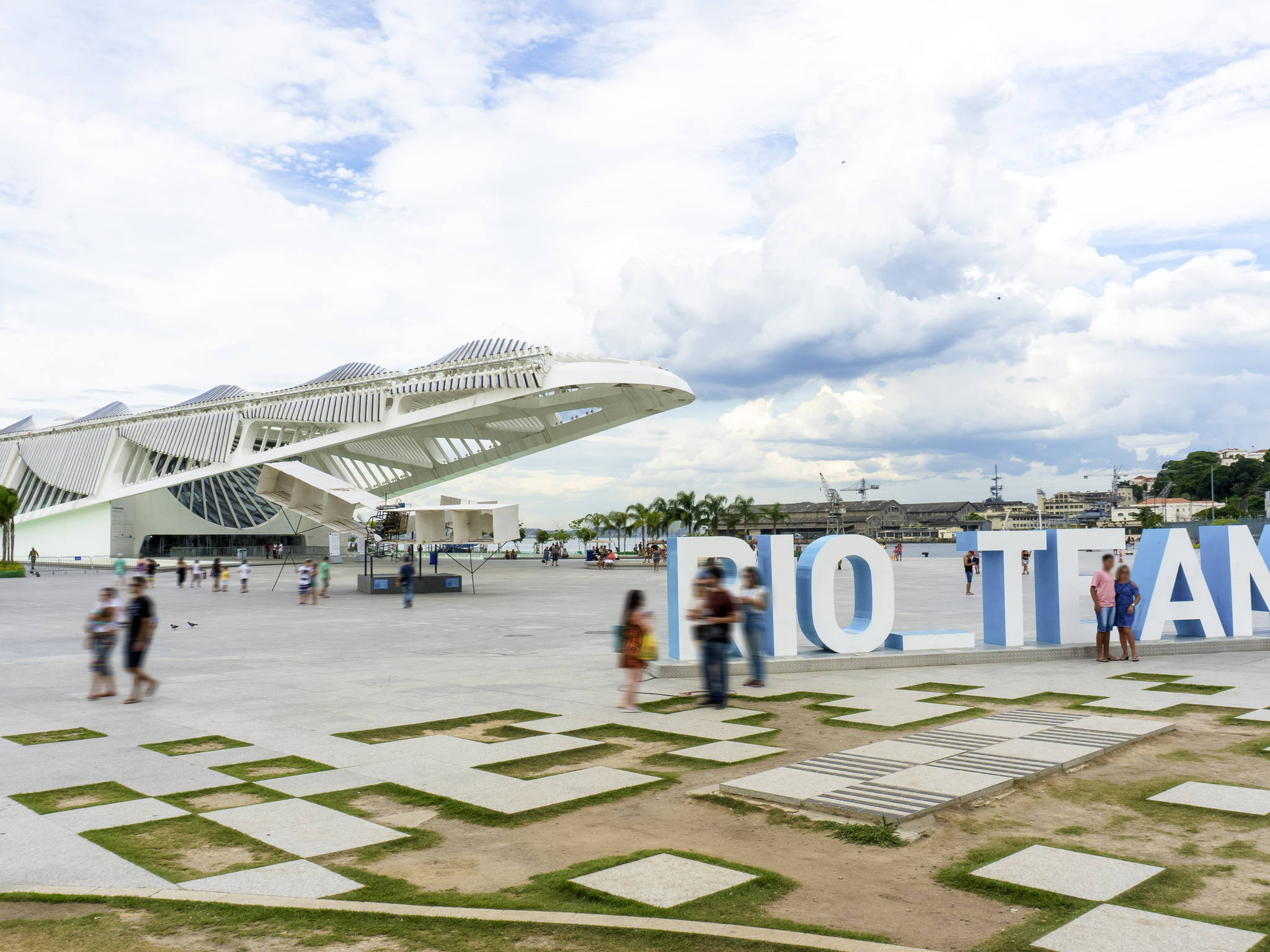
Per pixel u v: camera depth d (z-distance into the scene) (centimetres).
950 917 492
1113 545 1638
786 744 920
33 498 8206
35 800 727
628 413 7225
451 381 6400
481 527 3788
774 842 621
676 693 1229
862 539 1502
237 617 2611
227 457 7138
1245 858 576
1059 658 1545
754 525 10650
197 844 618
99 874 559
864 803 683
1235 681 1287
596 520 11562
